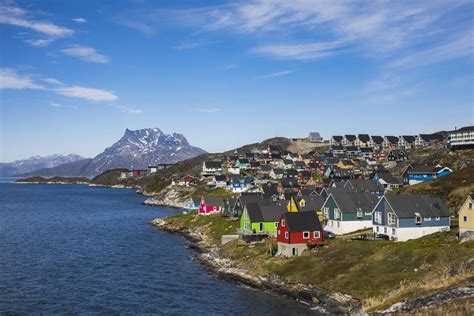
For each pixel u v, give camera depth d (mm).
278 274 80062
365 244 84875
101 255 104812
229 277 85500
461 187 129500
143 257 103375
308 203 118438
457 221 104375
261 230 110750
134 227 154375
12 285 77812
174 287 78562
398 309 54312
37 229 146000
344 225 103188
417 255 72000
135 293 74750
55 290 75438
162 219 164000
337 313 62625
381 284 65688
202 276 86250
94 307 67312
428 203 94500
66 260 98500
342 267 75750
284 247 89938
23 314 63719
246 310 66250
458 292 52906
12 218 177250
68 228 149750
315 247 89125
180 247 116562
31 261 96750
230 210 144375
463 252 67562
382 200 95250
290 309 66312
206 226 137375
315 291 70312
